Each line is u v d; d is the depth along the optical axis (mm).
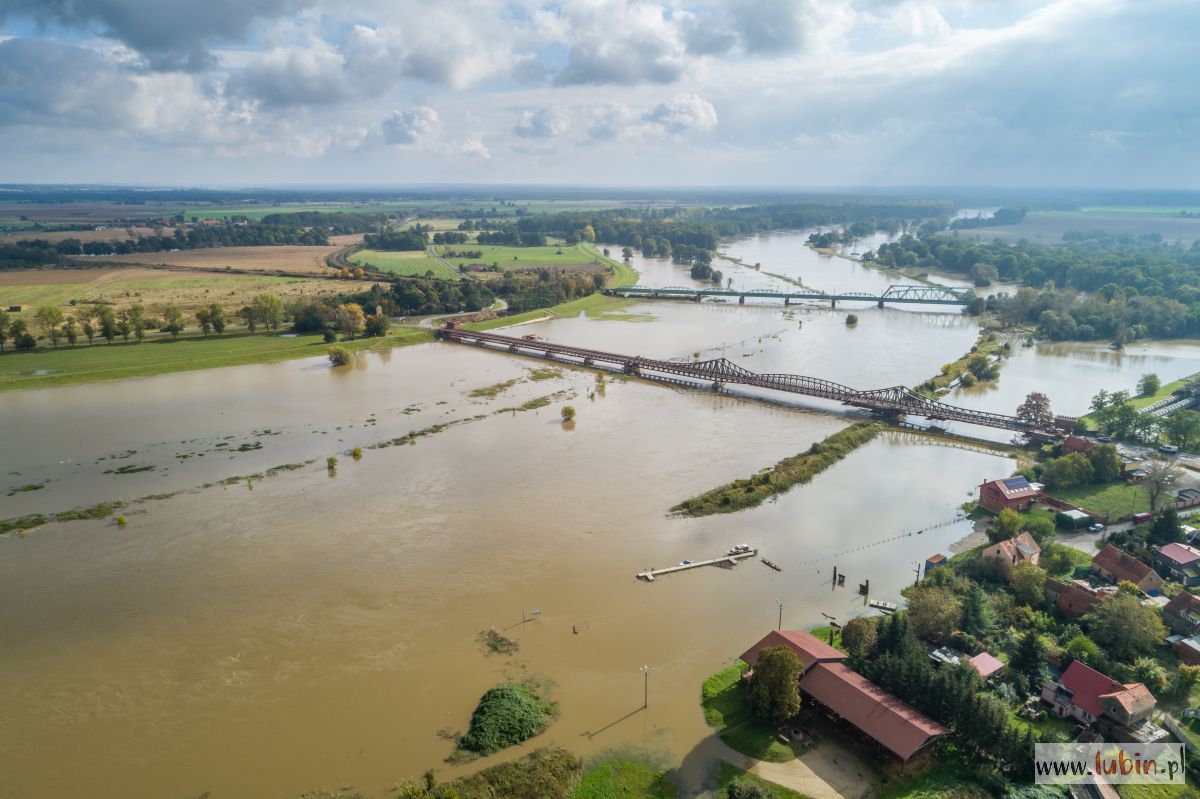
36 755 71938
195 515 124875
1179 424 156500
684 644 89812
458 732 74812
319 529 119625
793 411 191875
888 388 192375
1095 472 138750
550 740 73625
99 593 100875
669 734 74500
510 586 102438
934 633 88875
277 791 67438
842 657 82438
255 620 94250
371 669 84562
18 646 89375
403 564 108375
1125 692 74562
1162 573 105250
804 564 110625
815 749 72875
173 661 86375
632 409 192000
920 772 69625
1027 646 83125
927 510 130625
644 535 118750
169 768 70188
